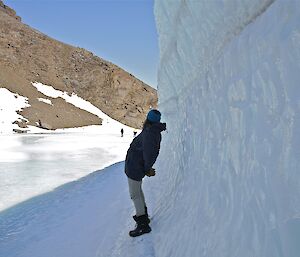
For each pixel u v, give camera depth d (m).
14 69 69.56
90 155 20.03
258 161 1.55
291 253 1.13
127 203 5.82
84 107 71.12
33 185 10.11
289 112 1.29
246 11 1.90
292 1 1.36
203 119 3.05
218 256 1.74
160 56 7.93
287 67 1.32
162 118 9.84
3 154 18.94
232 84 2.06
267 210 1.38
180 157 4.48
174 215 3.21
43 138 33.91
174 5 4.29
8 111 54.34
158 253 2.90
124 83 80.94
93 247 3.99
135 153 3.65
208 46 2.89
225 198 2.01
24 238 4.96
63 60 80.94
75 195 7.98
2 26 76.69
